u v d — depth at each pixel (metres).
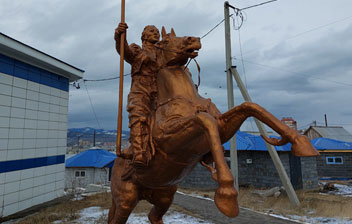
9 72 9.23
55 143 11.36
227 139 2.04
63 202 9.39
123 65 2.45
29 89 10.08
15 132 9.32
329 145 19.73
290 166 14.23
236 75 9.91
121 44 2.45
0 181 8.57
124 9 2.57
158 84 2.49
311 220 7.14
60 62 11.21
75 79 12.95
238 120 1.90
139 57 2.57
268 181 14.12
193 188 13.57
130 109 2.36
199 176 13.65
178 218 7.10
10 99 9.20
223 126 1.96
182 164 2.15
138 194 2.79
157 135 2.11
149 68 2.58
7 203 8.73
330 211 8.02
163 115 2.19
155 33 2.69
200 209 8.19
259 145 14.81
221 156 1.56
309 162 13.76
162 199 2.92
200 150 1.99
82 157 22.61
